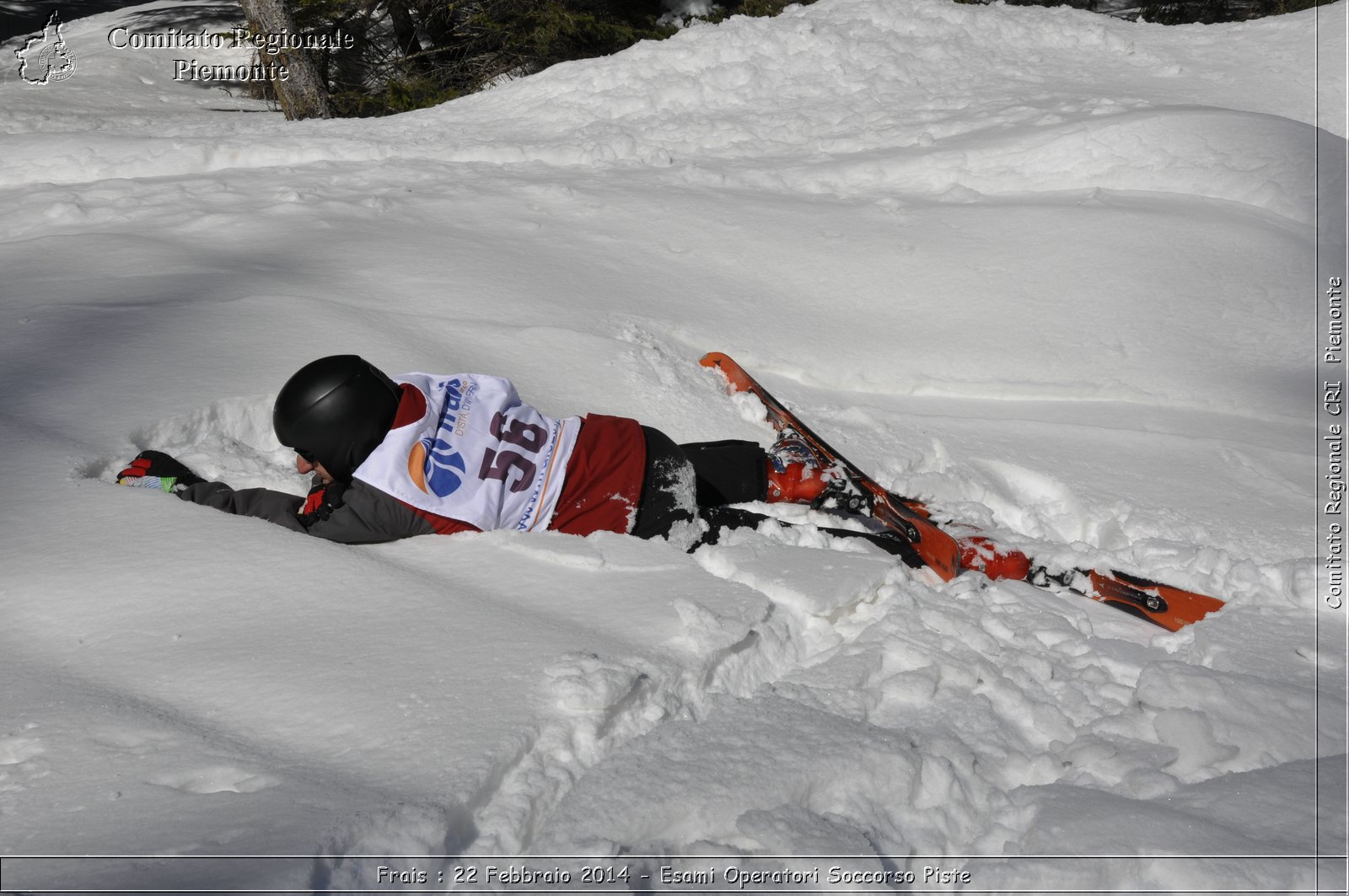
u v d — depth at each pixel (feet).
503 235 17.02
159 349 11.79
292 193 18.54
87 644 7.13
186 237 16.07
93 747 6.04
